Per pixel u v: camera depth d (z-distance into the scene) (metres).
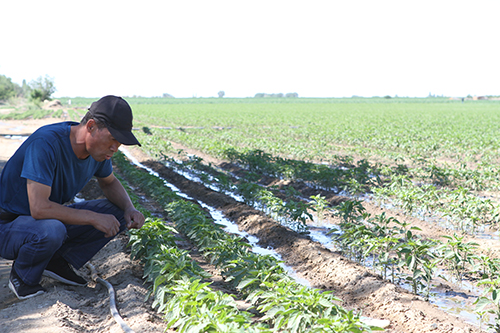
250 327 3.46
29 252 4.02
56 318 3.88
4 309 4.05
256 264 5.10
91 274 5.42
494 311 4.77
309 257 6.96
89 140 3.92
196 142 21.11
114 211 4.76
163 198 9.70
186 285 4.12
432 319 4.77
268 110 70.00
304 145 22.70
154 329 3.88
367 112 64.94
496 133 27.98
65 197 4.31
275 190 12.45
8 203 4.11
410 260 5.63
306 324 3.89
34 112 55.06
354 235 6.77
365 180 12.68
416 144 21.02
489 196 12.03
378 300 5.40
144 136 24.27
